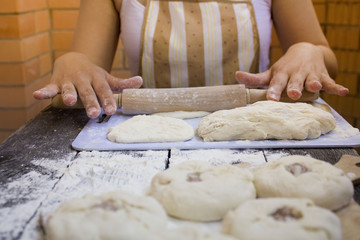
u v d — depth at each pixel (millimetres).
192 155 857
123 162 830
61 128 1039
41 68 1987
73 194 713
